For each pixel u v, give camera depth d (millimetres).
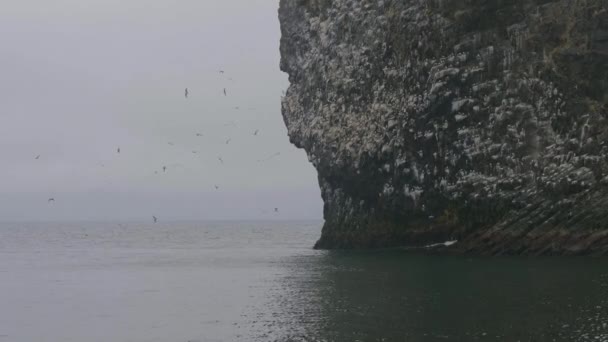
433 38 67375
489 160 64500
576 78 62062
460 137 65812
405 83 69625
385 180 72188
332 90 77750
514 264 54094
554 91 62781
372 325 31609
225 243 131250
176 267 70625
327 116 77688
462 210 66688
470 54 65875
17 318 37812
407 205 70625
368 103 73750
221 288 49938
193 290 49281
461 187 65812
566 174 60625
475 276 47344
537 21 64062
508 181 63344
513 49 64688
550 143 62312
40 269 69812
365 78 73938
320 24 81500
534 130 63000
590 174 59656
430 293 40531
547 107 62969
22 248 116938
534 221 61562
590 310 32969
